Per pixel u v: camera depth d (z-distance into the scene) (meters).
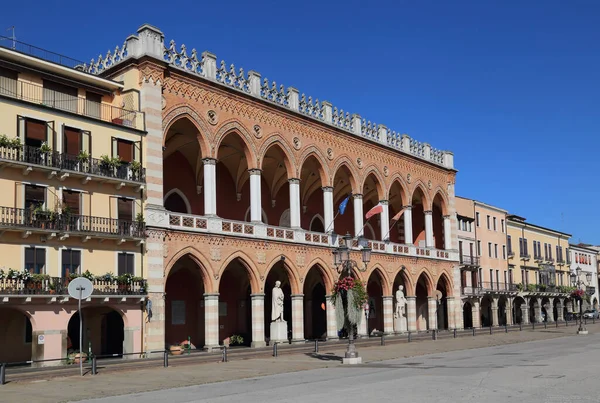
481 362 31.94
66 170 33.88
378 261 58.28
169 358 35.72
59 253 33.84
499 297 85.00
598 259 129.88
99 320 40.09
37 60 35.31
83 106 38.12
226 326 53.19
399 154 63.19
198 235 41.72
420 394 19.84
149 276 38.06
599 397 18.81
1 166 31.84
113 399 21.31
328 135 54.22
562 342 48.59
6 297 30.59
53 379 26.98
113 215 36.66
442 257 67.94
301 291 49.44
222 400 19.92
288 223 59.31
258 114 47.50
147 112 39.25
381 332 66.00
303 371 29.95
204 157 43.28
